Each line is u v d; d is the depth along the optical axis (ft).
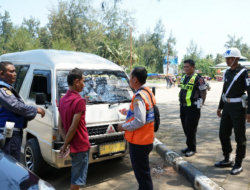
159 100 50.19
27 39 139.03
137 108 9.38
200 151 17.28
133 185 13.42
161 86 107.86
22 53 18.80
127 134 10.05
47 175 14.80
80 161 9.86
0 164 8.04
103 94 14.73
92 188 13.08
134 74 9.96
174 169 15.29
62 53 16.31
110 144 13.19
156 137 21.38
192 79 15.61
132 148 9.97
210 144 18.90
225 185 12.14
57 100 13.19
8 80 10.96
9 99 10.35
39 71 15.19
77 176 9.92
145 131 9.76
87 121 12.73
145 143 9.78
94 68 15.64
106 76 15.74
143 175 10.04
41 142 13.34
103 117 13.35
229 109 13.28
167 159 16.49
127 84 16.38
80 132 9.78
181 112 16.79
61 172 15.26
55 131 12.32
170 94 66.23
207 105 40.37
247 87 12.33
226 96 13.39
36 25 241.76
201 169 14.11
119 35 181.88
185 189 12.64
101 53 142.51
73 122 9.45
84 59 16.29
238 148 13.34
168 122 27.68
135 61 145.28
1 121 10.71
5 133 9.89
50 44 184.34
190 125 16.06
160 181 13.64
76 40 172.04
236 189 11.75
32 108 10.91
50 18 173.17
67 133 9.57
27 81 16.12
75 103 9.52
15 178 7.54
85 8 171.63
